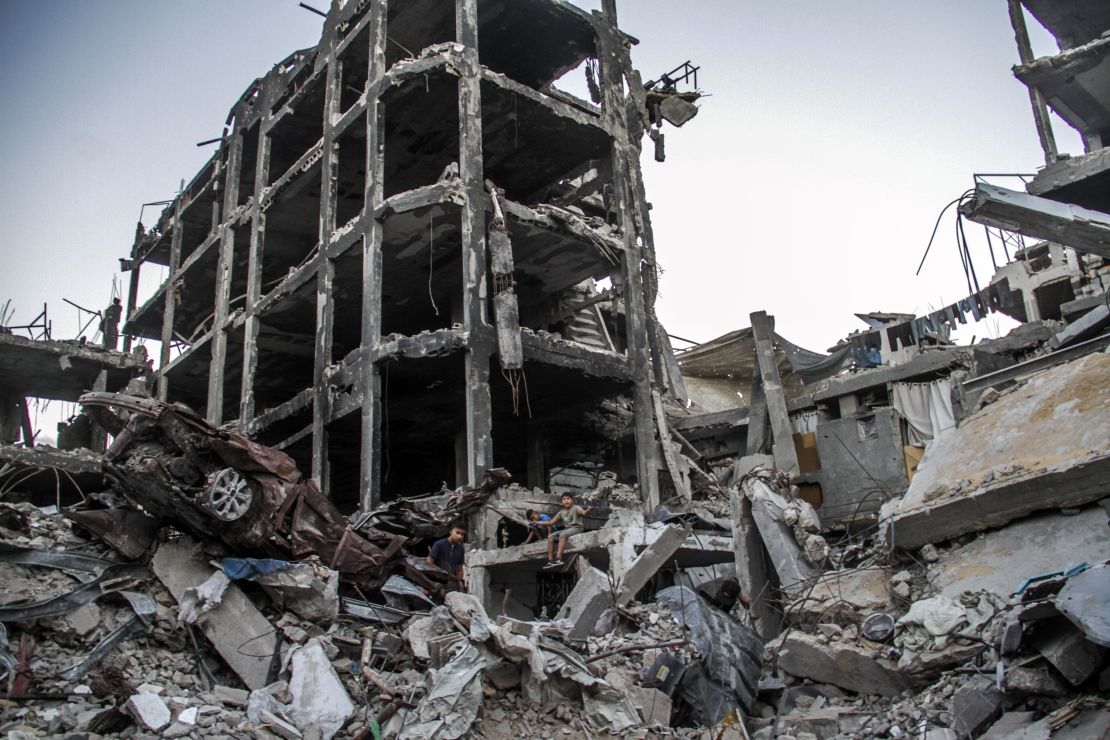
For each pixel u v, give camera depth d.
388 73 25.23
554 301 29.52
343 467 31.31
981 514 11.80
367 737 10.38
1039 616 8.94
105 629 11.19
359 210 31.59
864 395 28.12
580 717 11.16
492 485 19.11
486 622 11.33
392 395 26.27
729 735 10.97
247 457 12.52
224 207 34.25
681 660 12.73
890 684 11.30
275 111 32.53
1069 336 16.39
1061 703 8.81
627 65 31.05
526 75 30.56
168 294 38.00
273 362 33.34
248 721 10.27
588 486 31.88
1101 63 23.33
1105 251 12.96
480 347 22.33
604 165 28.64
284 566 12.43
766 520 15.31
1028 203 12.46
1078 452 11.34
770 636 15.05
